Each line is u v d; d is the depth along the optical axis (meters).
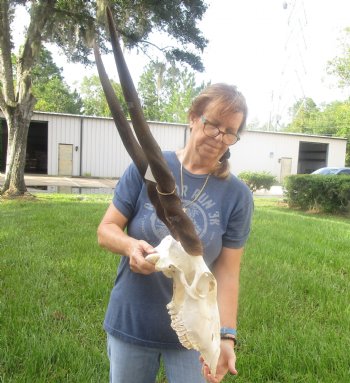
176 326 1.49
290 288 5.22
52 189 20.52
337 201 15.23
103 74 1.38
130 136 1.48
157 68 17.31
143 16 15.92
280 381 3.21
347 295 5.06
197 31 16.97
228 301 1.98
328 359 3.43
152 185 1.47
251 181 23.16
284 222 11.04
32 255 6.14
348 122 45.59
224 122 1.76
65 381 3.06
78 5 15.50
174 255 1.49
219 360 1.91
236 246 2.01
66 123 28.34
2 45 14.73
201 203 1.90
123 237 1.75
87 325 3.93
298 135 33.97
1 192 15.12
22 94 15.02
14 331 3.67
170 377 1.97
